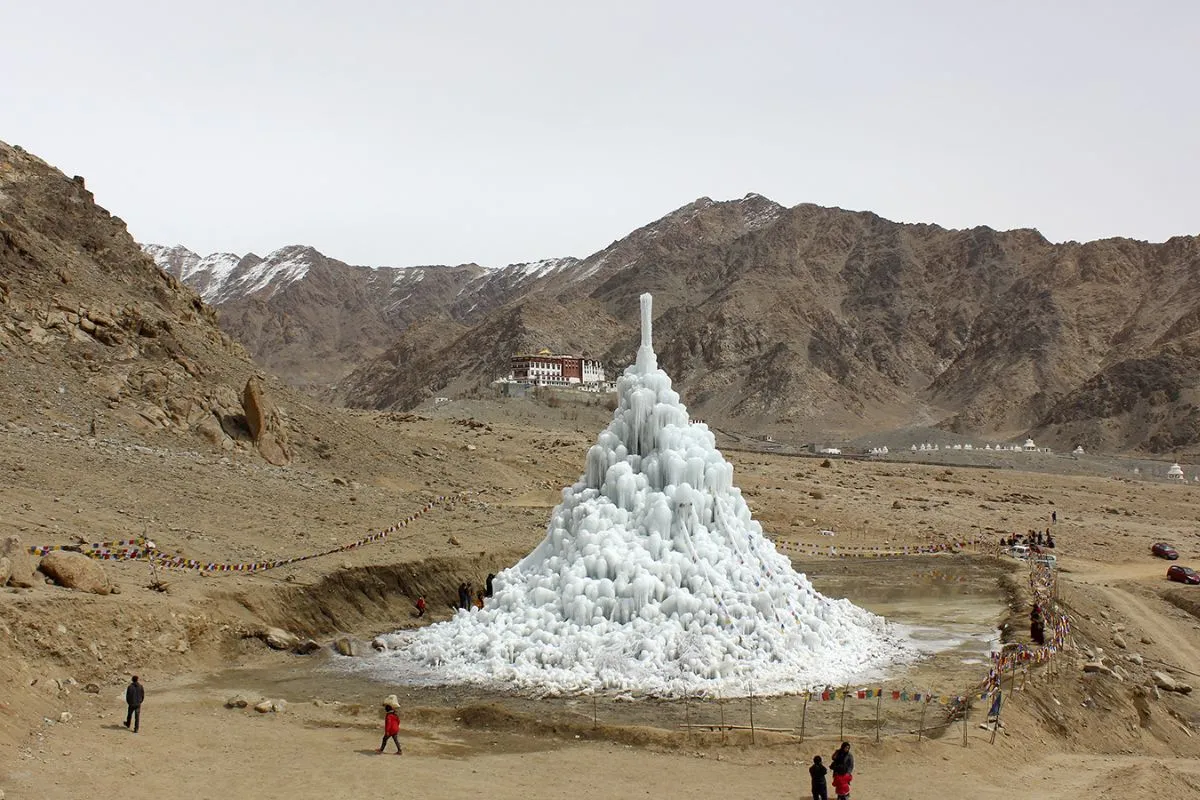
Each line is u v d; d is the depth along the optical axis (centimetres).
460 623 3712
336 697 3081
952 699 3036
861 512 8750
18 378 5619
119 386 6047
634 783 2308
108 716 2602
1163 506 10619
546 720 2783
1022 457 16062
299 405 7525
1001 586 5597
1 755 2125
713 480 3822
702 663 3244
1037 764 2645
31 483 4256
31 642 2816
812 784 2159
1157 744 3241
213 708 2819
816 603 3869
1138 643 4641
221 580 3800
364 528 5231
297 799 2091
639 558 3566
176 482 4978
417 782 2247
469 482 7644
